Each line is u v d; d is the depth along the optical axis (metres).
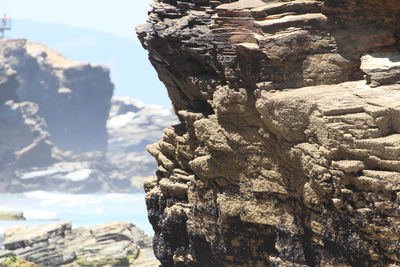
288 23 33.22
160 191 47.91
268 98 32.19
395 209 27.39
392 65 31.12
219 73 38.78
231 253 38.91
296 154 31.92
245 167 36.62
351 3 32.81
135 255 81.88
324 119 29.84
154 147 50.22
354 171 28.64
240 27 36.06
